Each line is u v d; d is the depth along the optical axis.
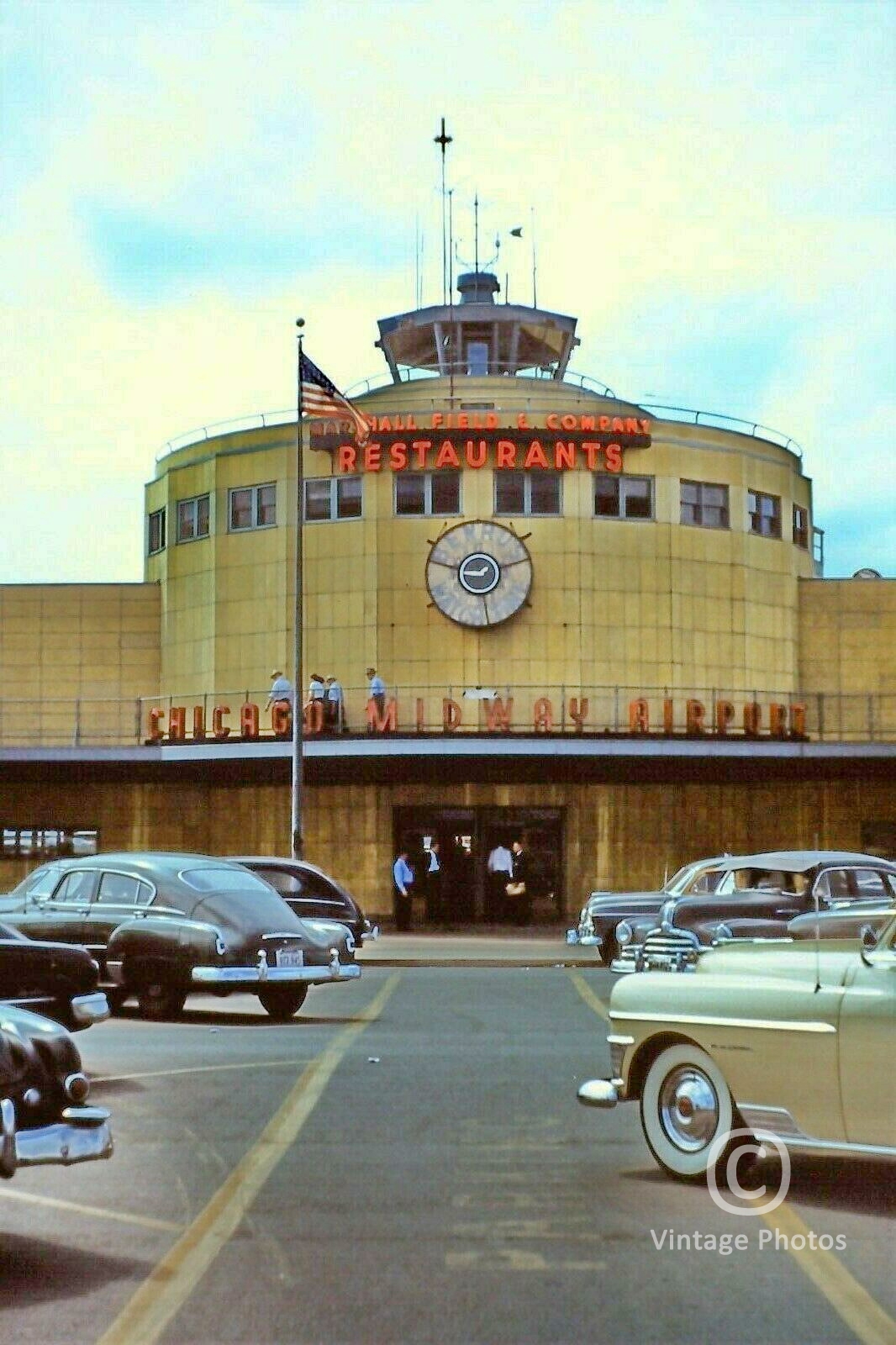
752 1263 8.88
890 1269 8.77
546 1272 8.70
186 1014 23.27
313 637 49.03
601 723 48.25
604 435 48.56
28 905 23.19
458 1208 10.26
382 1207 10.28
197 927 21.69
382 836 47.88
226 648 50.50
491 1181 11.09
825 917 15.91
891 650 53.53
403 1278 8.56
